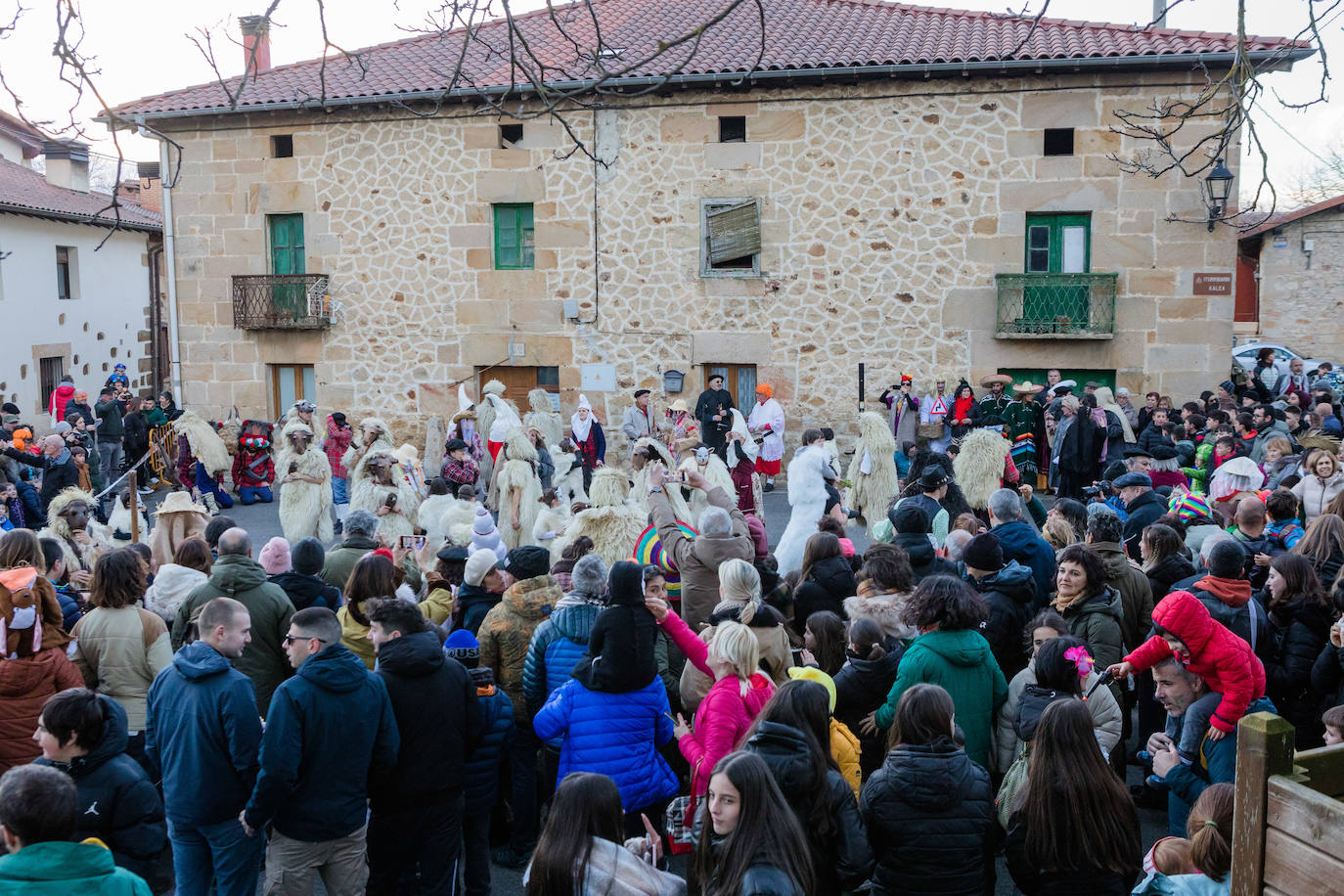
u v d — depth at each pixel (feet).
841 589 19.15
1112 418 46.96
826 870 11.69
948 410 52.34
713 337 56.70
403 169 58.80
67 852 9.86
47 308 75.41
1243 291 104.53
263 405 62.08
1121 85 51.24
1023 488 29.25
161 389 92.02
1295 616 17.12
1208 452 35.83
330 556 21.18
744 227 55.77
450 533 26.21
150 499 51.47
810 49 55.06
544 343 58.49
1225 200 50.29
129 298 86.94
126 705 16.62
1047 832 12.07
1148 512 25.29
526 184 57.57
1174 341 52.21
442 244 58.85
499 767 17.22
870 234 54.65
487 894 15.69
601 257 57.31
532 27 61.93
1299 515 26.76
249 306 60.85
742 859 10.03
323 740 13.25
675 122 55.77
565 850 10.87
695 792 13.26
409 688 14.07
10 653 15.17
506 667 17.22
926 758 11.96
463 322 59.11
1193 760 14.84
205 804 13.79
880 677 15.39
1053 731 12.30
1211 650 14.56
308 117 59.41
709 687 15.71
